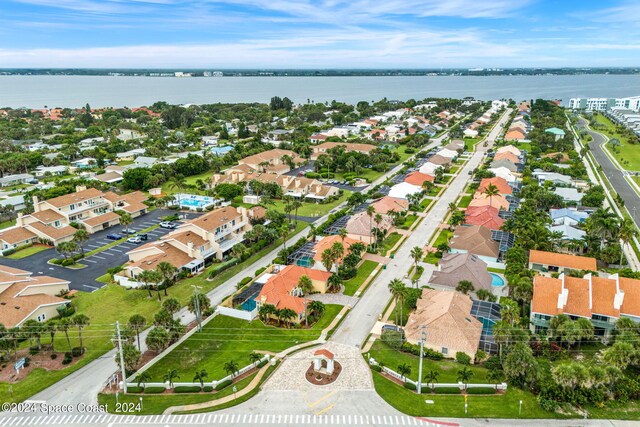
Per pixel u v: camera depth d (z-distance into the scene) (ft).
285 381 262.67
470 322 300.40
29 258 442.09
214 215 466.70
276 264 413.39
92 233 514.27
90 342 306.35
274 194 647.97
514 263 370.94
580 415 233.55
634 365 269.03
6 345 278.87
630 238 402.93
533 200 538.06
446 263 388.57
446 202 613.52
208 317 333.01
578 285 315.17
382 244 470.39
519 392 251.19
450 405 241.96
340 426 227.61
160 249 412.16
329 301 356.79
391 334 300.61
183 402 245.65
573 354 283.79
